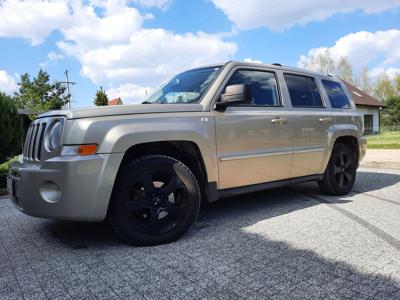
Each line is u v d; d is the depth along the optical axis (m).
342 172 5.62
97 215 3.15
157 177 3.52
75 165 3.05
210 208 4.89
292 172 4.77
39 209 3.20
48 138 3.31
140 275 2.77
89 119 3.18
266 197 5.54
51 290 2.59
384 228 3.81
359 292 2.42
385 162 10.04
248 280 2.63
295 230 3.79
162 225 3.48
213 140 3.82
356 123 5.87
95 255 3.23
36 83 44.69
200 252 3.21
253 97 4.38
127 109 3.38
